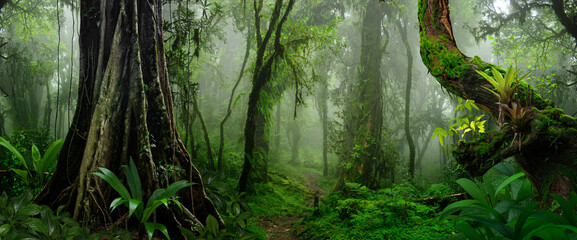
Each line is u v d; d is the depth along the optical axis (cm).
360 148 1334
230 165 1312
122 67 481
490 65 288
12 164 583
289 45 1061
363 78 1484
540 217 189
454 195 638
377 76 1486
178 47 731
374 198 808
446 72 304
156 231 420
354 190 885
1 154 644
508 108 255
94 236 338
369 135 1375
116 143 452
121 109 464
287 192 1309
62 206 377
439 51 311
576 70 1495
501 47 1498
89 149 431
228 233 390
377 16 1570
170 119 505
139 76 469
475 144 284
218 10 828
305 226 706
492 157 272
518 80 259
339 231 612
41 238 315
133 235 407
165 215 422
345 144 1513
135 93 464
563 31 1455
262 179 1209
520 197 253
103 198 418
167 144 466
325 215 760
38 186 531
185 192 461
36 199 444
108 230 398
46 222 324
